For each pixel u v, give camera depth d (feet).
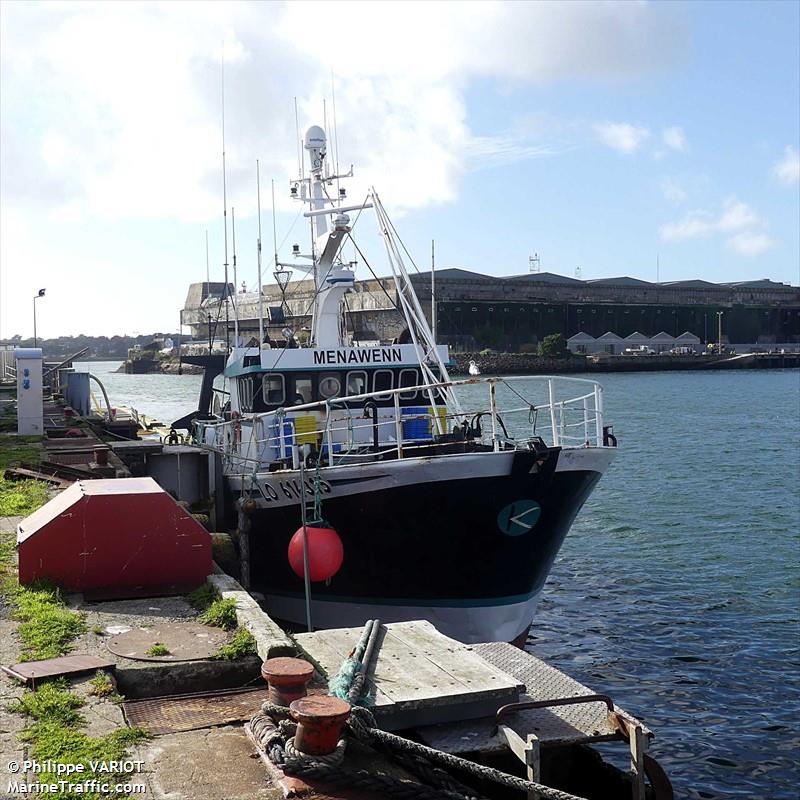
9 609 26.94
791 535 75.72
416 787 18.48
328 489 42.78
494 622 43.75
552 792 19.31
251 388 51.37
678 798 34.47
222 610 26.63
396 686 21.88
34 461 55.11
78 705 20.74
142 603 28.25
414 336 50.42
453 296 380.58
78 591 29.07
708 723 40.68
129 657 23.59
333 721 18.43
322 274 55.88
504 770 22.75
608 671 46.73
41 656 23.39
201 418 70.79
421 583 43.47
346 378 51.55
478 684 22.04
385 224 51.98
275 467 47.70
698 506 88.74
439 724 22.27
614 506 89.30
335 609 45.83
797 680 45.09
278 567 47.55
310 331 61.46
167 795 17.29
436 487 40.63
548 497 41.75
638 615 55.42
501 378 42.47
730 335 466.70
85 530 29.12
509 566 42.78
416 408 51.96
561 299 415.44
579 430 128.06
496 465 40.11
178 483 55.88
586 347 409.69
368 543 43.34
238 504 46.16
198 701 22.07
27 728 19.57
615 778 27.81
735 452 130.82
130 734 19.49
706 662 47.62
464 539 41.73
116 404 213.46
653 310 442.50
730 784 35.53
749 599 58.13
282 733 19.40
